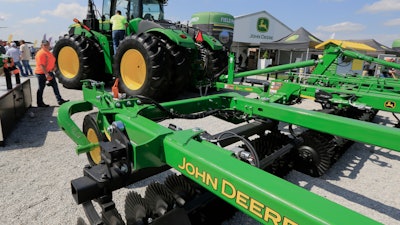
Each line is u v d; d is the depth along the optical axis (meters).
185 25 6.78
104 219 1.21
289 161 2.62
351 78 5.94
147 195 1.55
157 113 1.96
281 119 2.06
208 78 6.13
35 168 2.63
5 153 2.97
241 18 19.05
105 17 6.86
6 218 1.89
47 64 4.86
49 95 6.05
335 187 2.54
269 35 20.14
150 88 5.05
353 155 3.40
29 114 4.53
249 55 19.83
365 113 4.34
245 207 0.89
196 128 1.37
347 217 0.72
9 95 3.63
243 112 2.36
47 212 1.98
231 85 5.13
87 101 2.22
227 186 0.94
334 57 5.03
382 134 1.54
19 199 2.12
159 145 1.25
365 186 2.60
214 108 2.46
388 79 5.90
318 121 1.83
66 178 2.46
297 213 0.76
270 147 2.42
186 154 1.10
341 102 3.09
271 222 0.82
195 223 1.45
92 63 6.34
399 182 2.71
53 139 3.44
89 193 1.11
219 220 1.59
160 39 5.19
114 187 1.19
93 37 6.62
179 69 5.30
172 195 1.48
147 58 4.91
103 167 1.21
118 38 5.89
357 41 13.93
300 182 2.58
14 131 3.70
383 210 2.22
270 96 3.18
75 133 2.07
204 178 1.03
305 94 3.58
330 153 2.48
